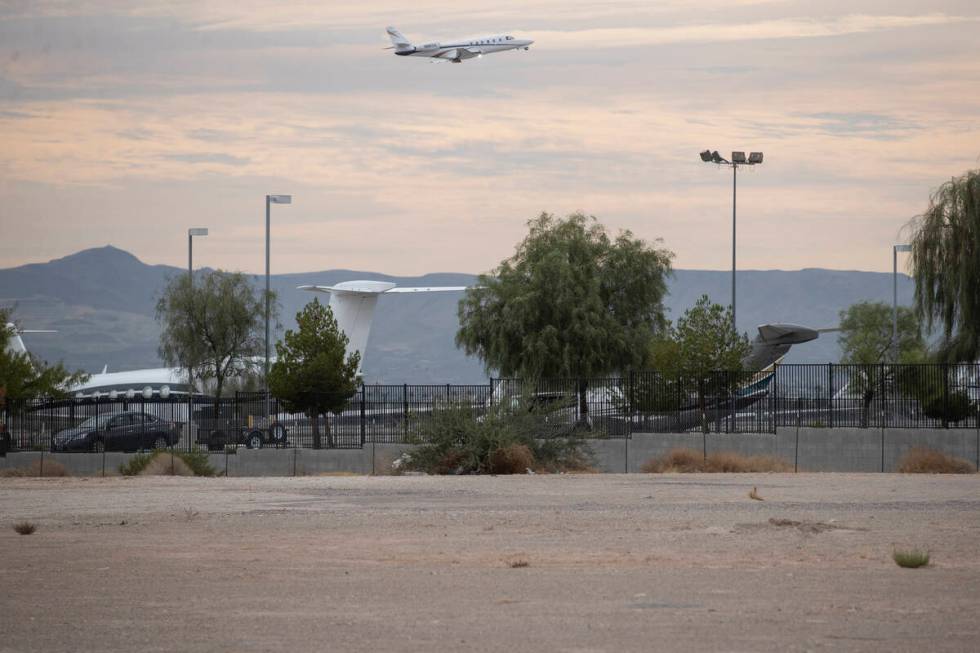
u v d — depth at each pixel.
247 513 86.19
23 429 176.62
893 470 153.62
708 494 98.56
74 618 44.16
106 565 58.47
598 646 37.75
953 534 67.12
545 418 146.62
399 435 168.38
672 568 55.16
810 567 54.84
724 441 160.25
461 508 88.50
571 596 47.50
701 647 37.31
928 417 157.25
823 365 163.75
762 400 165.62
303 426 182.38
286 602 47.03
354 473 162.88
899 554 55.22
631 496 97.38
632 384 168.62
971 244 187.50
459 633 40.31
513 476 128.75
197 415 182.88
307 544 66.50
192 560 60.06
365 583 51.75
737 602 45.50
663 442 160.12
